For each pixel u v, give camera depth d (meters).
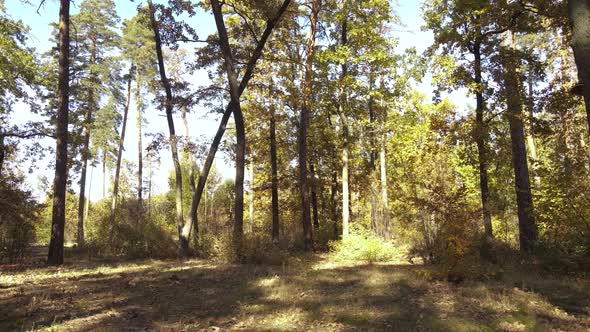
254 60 17.34
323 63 20.06
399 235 22.16
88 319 6.62
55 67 23.55
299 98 20.53
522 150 14.16
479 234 12.15
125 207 21.55
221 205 45.25
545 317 6.68
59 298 8.12
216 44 17.61
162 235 17.56
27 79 19.47
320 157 27.81
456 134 13.55
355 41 20.17
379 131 23.02
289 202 32.19
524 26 13.45
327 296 8.30
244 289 9.02
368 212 26.91
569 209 10.95
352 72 21.12
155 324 6.40
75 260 16.23
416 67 20.89
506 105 13.55
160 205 49.16
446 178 14.02
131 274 11.45
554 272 10.24
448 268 9.66
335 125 27.56
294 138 26.80
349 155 26.44
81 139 24.58
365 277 10.46
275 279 10.02
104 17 31.80
